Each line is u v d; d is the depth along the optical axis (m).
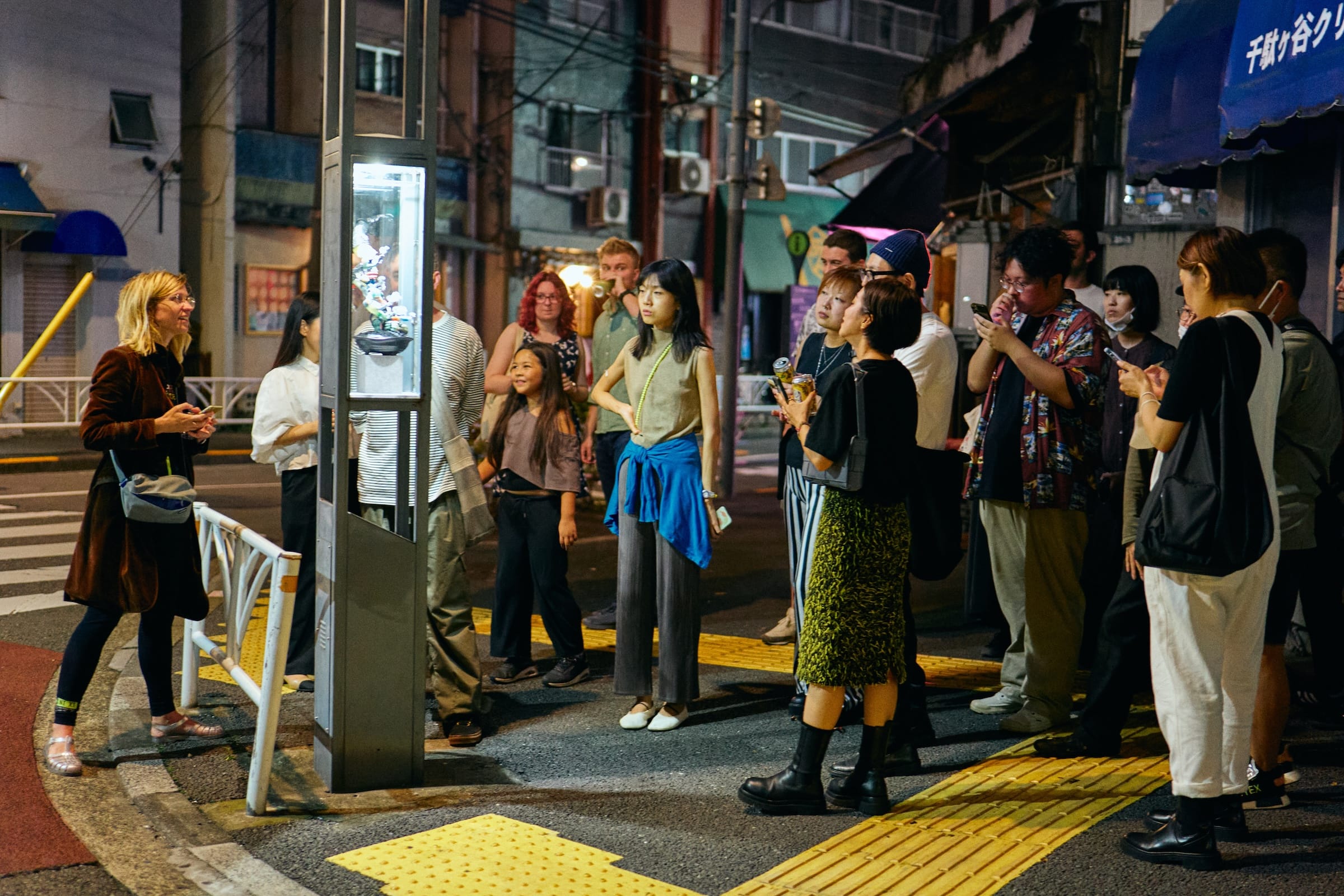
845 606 3.93
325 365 4.22
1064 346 4.84
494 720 5.23
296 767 4.52
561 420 5.86
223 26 20.59
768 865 3.62
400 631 4.26
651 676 5.46
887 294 3.96
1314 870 3.59
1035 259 4.89
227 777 4.41
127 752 4.65
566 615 5.84
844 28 30.12
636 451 5.11
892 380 3.98
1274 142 6.88
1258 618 3.64
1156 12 10.73
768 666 6.21
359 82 22.55
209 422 4.46
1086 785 4.34
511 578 5.88
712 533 5.12
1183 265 3.78
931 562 4.62
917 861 3.64
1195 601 3.54
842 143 30.56
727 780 4.42
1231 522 3.46
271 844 3.76
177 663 6.10
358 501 4.89
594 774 4.49
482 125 24.30
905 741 4.51
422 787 4.32
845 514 3.93
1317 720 5.18
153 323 4.55
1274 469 4.16
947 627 7.30
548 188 25.39
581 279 24.31
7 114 18.17
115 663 6.08
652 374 5.10
